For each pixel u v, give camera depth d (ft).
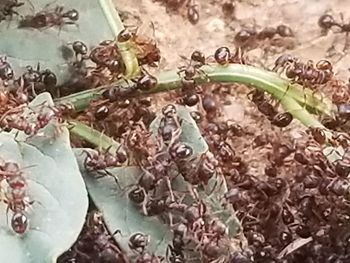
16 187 0.24
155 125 0.27
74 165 0.25
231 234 0.26
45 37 0.29
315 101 0.29
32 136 0.25
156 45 0.31
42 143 0.25
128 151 0.26
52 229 0.23
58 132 0.25
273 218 0.27
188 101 0.29
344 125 0.29
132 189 0.26
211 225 0.25
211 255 0.25
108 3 0.29
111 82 0.29
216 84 0.31
